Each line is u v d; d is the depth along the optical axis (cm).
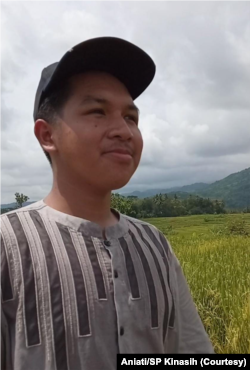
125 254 55
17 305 47
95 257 52
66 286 48
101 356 47
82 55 53
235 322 177
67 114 53
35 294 47
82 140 51
